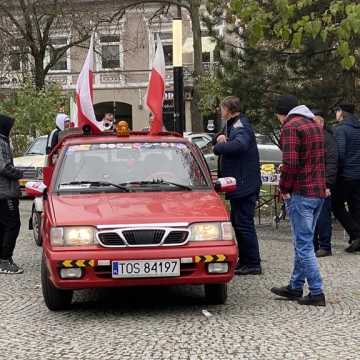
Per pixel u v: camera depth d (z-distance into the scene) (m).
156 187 7.43
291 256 10.20
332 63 12.55
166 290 7.96
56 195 7.29
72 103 11.61
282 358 5.36
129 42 38.06
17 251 11.02
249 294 7.70
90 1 33.34
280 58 12.91
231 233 6.63
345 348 5.63
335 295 7.63
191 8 28.03
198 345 5.72
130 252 6.35
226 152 8.45
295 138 6.91
